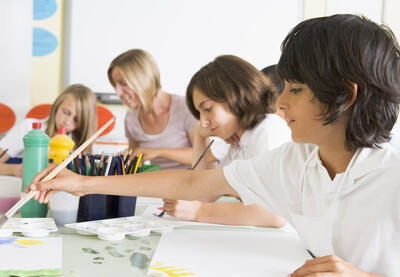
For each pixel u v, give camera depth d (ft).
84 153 3.30
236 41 8.87
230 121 4.17
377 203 2.06
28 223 2.73
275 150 2.84
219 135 4.29
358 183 2.10
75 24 8.61
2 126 8.41
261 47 8.89
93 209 3.05
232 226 3.15
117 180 2.90
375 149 2.10
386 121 2.03
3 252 2.12
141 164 3.47
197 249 2.43
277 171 2.73
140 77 6.79
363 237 2.10
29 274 1.83
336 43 1.95
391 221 2.02
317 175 2.39
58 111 6.66
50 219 2.88
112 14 8.68
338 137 2.15
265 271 2.11
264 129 4.00
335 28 1.98
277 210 2.81
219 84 4.04
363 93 1.96
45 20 8.55
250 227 3.14
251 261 2.27
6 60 8.49
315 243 2.35
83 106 6.68
